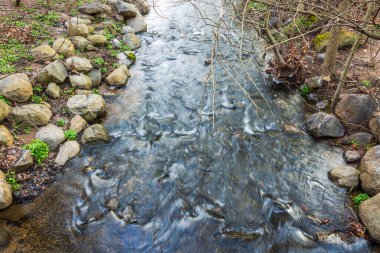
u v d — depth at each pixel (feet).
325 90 12.03
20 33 13.07
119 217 7.63
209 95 12.23
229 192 8.40
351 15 9.93
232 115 11.28
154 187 8.46
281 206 8.04
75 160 9.11
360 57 13.79
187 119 11.01
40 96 10.62
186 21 18.56
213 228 7.47
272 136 10.42
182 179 8.74
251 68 13.93
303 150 9.88
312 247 7.09
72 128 9.85
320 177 8.94
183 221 7.61
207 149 9.80
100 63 13.07
